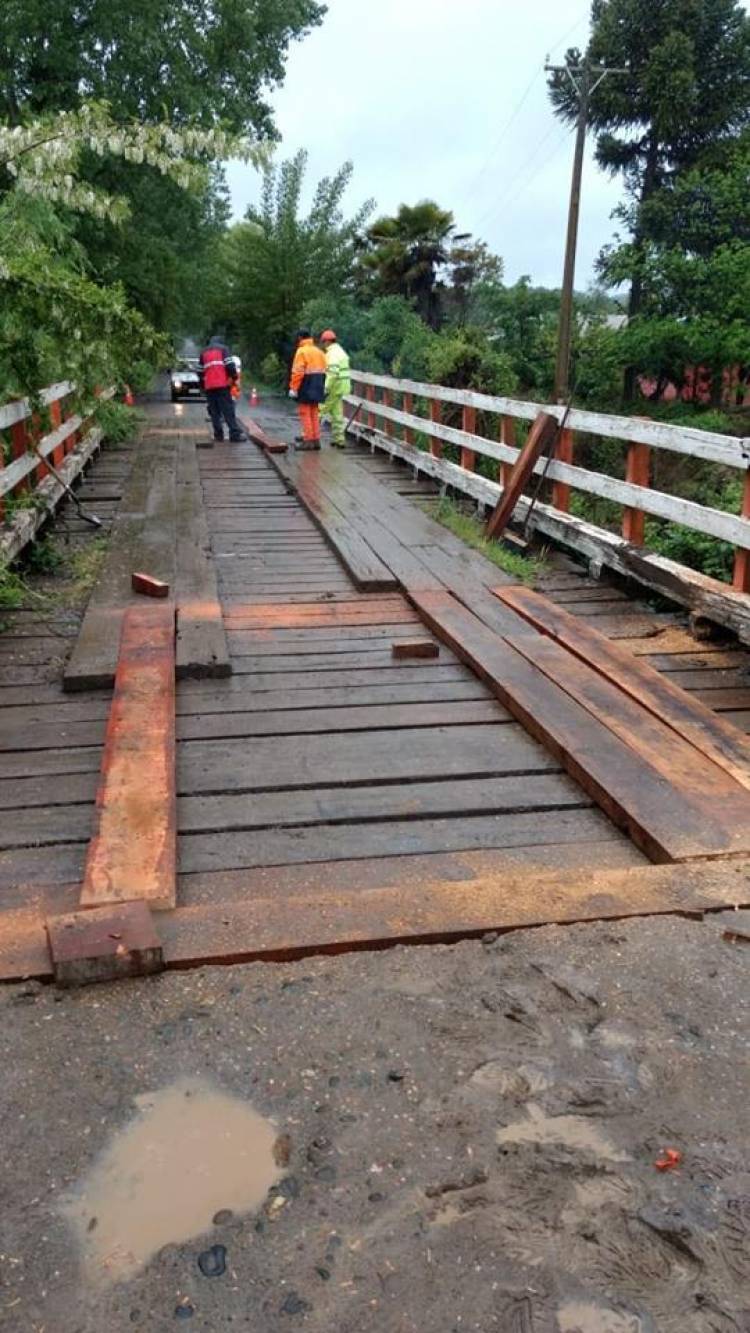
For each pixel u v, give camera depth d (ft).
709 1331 5.08
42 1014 7.47
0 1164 6.12
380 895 8.96
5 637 17.93
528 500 26.99
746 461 16.56
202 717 14.07
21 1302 5.24
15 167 19.42
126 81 75.82
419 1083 6.79
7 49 71.46
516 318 91.76
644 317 79.10
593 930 8.53
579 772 11.91
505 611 18.88
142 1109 6.57
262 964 8.07
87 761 12.67
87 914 8.32
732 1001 7.66
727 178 82.79
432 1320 5.14
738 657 17.16
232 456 44.70
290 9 82.74
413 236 108.37
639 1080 6.81
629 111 94.58
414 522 27.94
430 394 37.81
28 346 20.99
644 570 20.10
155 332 22.11
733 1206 5.79
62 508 30.37
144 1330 5.09
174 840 10.07
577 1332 5.08
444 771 12.28
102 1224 5.70
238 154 19.29
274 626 18.58
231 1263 5.46
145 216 83.15
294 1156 6.18
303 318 106.83
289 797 11.60
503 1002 7.59
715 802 10.90
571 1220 5.71
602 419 22.34
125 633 17.07
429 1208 5.79
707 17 91.81
